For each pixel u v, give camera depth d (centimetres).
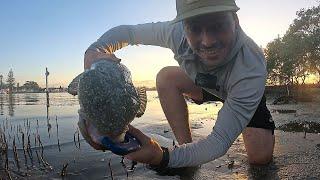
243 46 76
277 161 99
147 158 60
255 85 75
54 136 146
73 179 89
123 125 45
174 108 105
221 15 65
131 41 94
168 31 90
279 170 91
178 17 67
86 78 45
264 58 80
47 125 182
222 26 67
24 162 104
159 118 217
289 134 142
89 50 74
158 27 93
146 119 209
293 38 855
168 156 64
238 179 85
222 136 72
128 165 99
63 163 102
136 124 181
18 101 463
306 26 843
